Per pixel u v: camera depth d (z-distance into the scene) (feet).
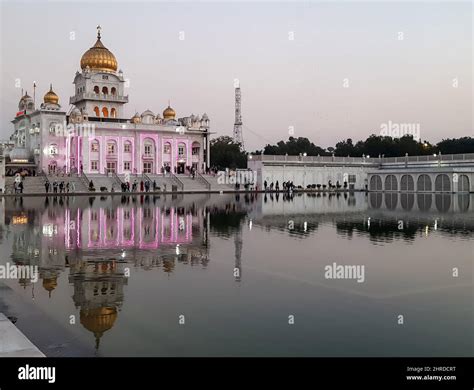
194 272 43.86
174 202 145.28
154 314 30.99
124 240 64.18
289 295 35.45
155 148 251.80
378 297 34.86
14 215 98.07
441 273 42.83
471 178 214.28
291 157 256.11
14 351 23.90
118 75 260.83
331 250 56.34
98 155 234.58
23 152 240.32
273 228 79.00
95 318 30.42
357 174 271.69
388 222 89.04
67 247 58.23
